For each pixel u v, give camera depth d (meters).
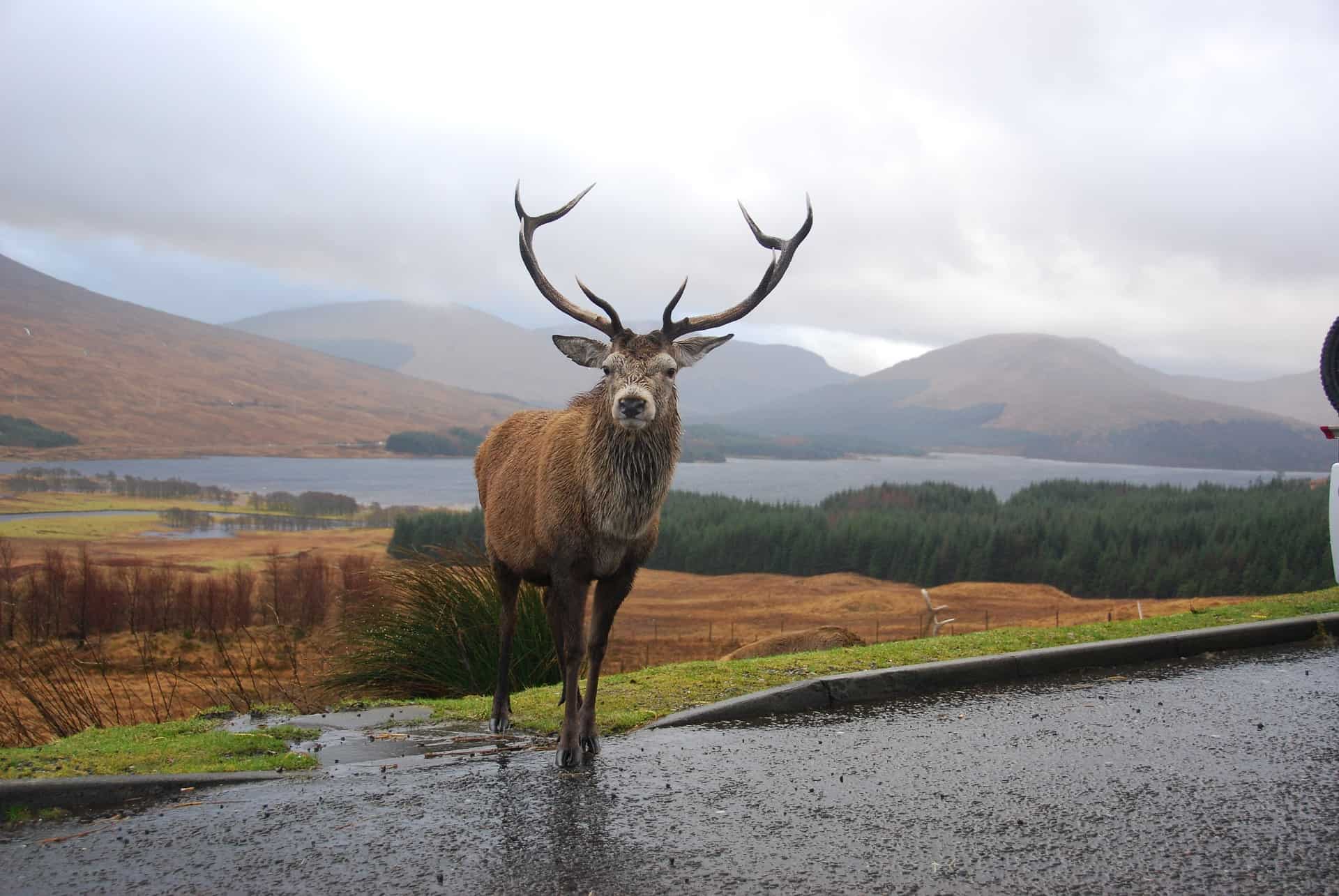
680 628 32.09
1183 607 21.69
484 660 8.69
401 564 10.05
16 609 20.70
